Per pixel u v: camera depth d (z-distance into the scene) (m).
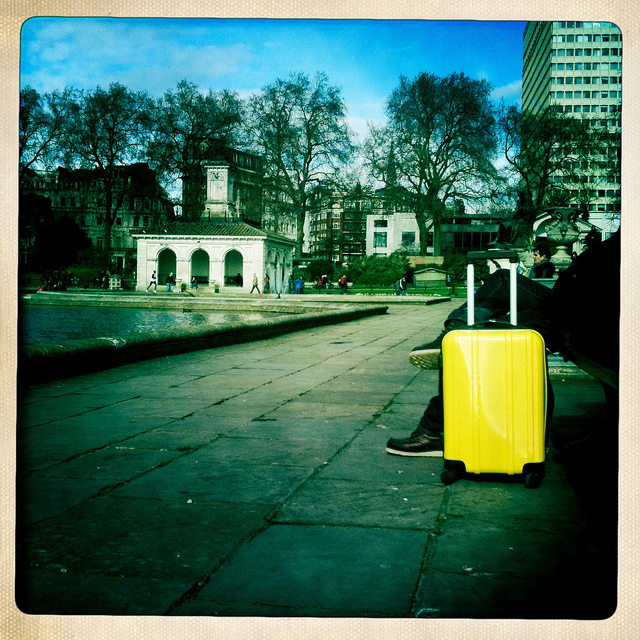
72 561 2.40
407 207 58.88
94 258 56.00
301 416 5.21
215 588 2.19
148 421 4.98
